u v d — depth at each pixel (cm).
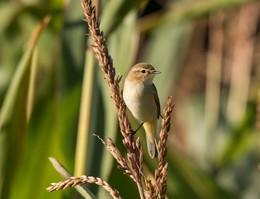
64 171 709
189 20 1261
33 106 1043
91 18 639
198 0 1235
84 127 926
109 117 936
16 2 1552
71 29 1002
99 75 934
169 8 1359
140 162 636
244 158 1639
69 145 1006
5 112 1026
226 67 1961
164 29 1619
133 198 1104
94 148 938
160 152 620
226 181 1650
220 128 1755
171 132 2139
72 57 1005
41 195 1061
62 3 1239
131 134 640
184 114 2089
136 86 868
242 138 1555
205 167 1625
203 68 2219
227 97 1861
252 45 1897
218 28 1959
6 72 1686
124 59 1014
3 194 1052
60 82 1005
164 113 617
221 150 1619
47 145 1077
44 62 1300
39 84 1181
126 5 947
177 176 1240
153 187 617
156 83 1616
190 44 2191
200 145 1792
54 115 1097
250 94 1789
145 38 1716
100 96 936
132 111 877
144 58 1683
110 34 955
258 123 1163
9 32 1677
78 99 1009
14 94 1024
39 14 1488
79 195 859
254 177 1641
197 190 1244
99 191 939
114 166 1090
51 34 1332
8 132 1034
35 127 1083
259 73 1953
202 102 1969
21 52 1717
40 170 1066
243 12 1927
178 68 1622
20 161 1055
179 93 2223
